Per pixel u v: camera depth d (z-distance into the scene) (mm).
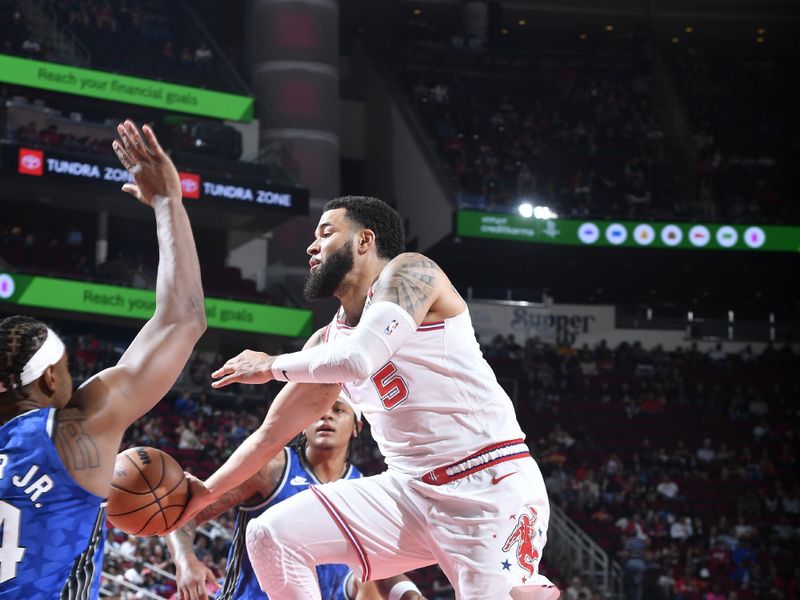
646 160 26219
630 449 21406
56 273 19125
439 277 3041
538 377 23156
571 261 24781
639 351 24594
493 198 23641
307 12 26188
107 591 11250
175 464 3188
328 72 26203
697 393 23312
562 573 16688
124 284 19469
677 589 16359
